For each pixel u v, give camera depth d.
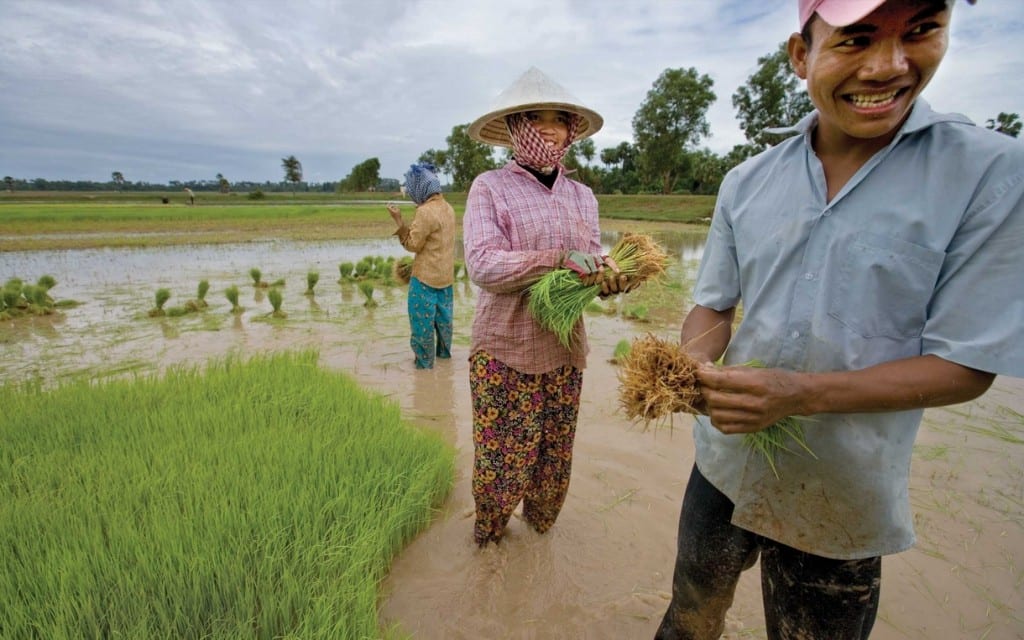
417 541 3.34
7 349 6.72
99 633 2.24
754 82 44.53
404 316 8.75
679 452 4.43
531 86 2.49
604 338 7.49
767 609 1.97
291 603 2.47
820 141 1.62
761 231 1.72
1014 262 1.29
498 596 2.90
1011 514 3.52
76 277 12.26
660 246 2.63
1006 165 1.30
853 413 1.50
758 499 1.79
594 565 3.15
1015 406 5.14
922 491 3.76
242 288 10.95
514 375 2.81
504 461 2.95
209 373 5.09
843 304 1.53
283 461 3.49
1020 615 2.78
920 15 1.23
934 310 1.43
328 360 6.59
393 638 2.45
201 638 2.27
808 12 1.37
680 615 2.17
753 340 1.76
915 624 2.71
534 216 2.63
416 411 5.23
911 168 1.44
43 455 3.61
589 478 4.04
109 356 6.49
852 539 1.68
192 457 3.55
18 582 2.49
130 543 2.70
